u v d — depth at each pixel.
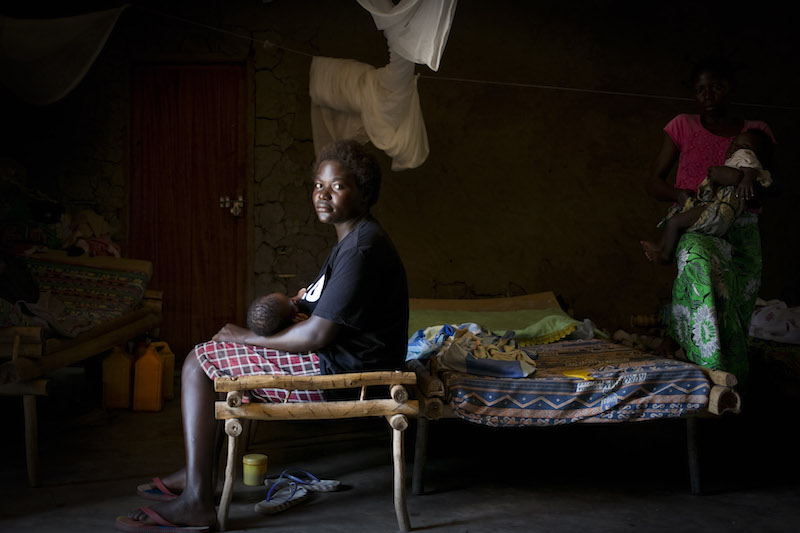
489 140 6.91
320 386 2.82
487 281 6.94
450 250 6.90
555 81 6.93
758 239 4.01
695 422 3.38
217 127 6.68
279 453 4.00
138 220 6.68
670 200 4.38
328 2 6.69
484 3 6.88
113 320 4.48
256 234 6.70
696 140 4.26
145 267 5.62
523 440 4.26
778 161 6.96
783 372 4.28
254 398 2.99
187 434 2.93
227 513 2.91
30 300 3.81
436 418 3.20
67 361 3.79
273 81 6.67
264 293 6.73
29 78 4.74
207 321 6.73
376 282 2.93
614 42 6.95
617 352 4.23
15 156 6.48
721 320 3.73
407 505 3.23
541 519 3.08
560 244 6.98
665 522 3.05
